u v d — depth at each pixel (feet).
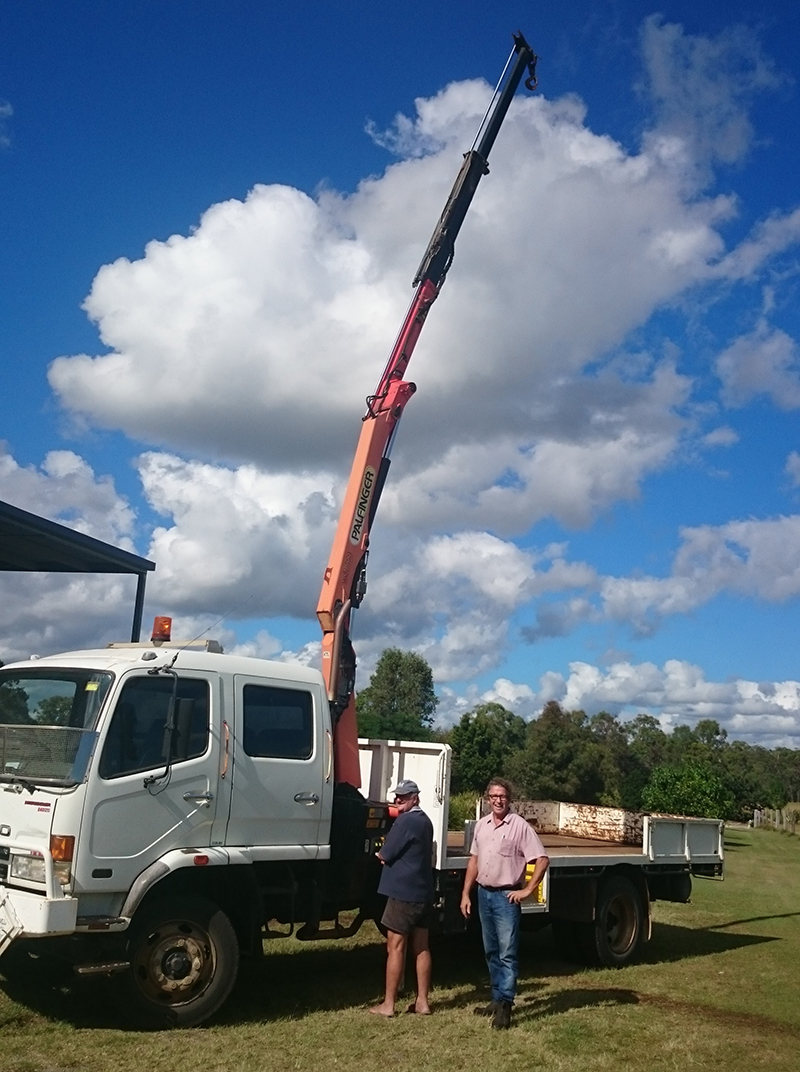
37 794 21.39
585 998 28.04
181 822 22.94
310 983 27.58
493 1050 21.95
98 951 21.36
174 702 23.09
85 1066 19.26
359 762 30.86
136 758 22.43
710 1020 26.23
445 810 28.43
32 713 23.18
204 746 23.70
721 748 301.02
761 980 32.24
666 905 52.01
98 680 22.61
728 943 40.55
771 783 239.09
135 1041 20.97
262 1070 19.65
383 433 33.50
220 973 22.80
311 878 25.99
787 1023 26.40
